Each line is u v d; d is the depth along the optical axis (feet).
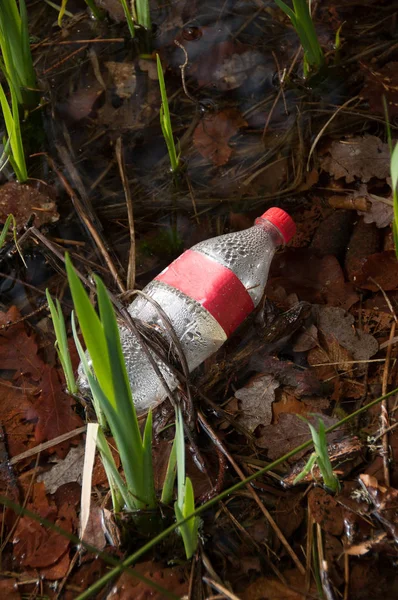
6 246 2.90
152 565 2.42
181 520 2.26
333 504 2.47
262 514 2.48
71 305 2.83
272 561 2.42
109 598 2.37
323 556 2.40
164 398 2.65
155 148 3.10
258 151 3.08
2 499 2.19
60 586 2.39
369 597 2.35
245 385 2.69
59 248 2.90
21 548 2.44
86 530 2.45
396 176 2.24
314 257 2.88
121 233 2.95
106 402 2.20
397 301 2.81
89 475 2.37
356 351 2.72
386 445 2.55
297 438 2.60
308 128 3.11
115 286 2.85
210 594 2.37
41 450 2.59
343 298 2.82
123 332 2.63
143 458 2.35
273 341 2.75
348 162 3.02
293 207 2.98
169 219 2.97
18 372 2.71
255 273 2.72
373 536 2.42
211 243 2.76
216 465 2.58
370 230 2.92
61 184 3.03
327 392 2.68
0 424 2.63
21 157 2.94
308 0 3.34
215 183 3.03
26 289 2.86
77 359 2.73
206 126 3.12
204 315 2.59
